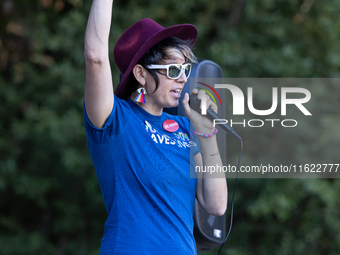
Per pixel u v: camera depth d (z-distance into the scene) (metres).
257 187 17.39
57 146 17.69
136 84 5.59
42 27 17.97
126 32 5.79
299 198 17.30
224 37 18.25
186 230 5.16
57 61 18.69
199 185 5.83
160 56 5.32
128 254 4.80
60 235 19.39
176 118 5.91
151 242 4.88
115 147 5.04
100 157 5.07
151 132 5.32
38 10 18.77
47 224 19.75
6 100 18.42
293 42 18.23
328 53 18.05
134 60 5.32
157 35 5.26
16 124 17.72
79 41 17.77
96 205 18.67
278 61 17.55
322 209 17.80
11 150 18.02
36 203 19.31
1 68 19.12
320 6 18.19
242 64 17.69
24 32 18.64
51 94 17.94
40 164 18.61
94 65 4.60
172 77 5.32
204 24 18.34
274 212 17.48
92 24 4.61
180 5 17.77
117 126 5.04
